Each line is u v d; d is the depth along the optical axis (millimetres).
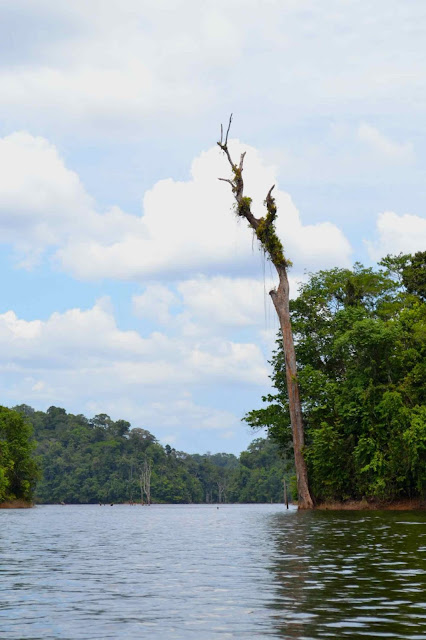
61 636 9320
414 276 66562
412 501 51562
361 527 30609
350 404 50938
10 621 10375
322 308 59844
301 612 10766
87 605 11742
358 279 60094
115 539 29484
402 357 51469
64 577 15523
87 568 17391
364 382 51594
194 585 13906
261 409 57781
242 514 67375
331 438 50469
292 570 15844
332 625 9781
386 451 50000
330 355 56938
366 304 61562
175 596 12578
